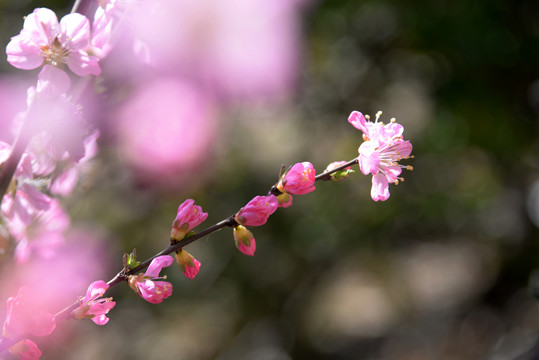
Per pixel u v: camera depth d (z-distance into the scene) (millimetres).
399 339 2732
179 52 755
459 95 1938
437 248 2914
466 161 2225
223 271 2029
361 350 2711
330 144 2113
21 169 617
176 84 847
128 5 620
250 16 1361
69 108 604
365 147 596
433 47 1910
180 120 877
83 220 1170
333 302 2832
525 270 2309
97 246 1002
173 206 1615
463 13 1861
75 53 599
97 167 679
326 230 2123
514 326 2316
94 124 655
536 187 2197
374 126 599
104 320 584
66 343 776
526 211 2230
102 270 1067
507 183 2229
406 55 2057
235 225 591
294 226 2072
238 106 1579
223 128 1602
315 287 2369
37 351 576
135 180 1052
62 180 652
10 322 568
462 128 2061
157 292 577
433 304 2867
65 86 597
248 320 2184
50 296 663
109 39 621
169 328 2018
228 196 1909
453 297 2818
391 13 1978
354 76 2086
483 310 2490
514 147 2078
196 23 1041
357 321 2875
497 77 1935
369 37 2033
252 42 1404
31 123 601
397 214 2158
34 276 661
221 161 1592
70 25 598
